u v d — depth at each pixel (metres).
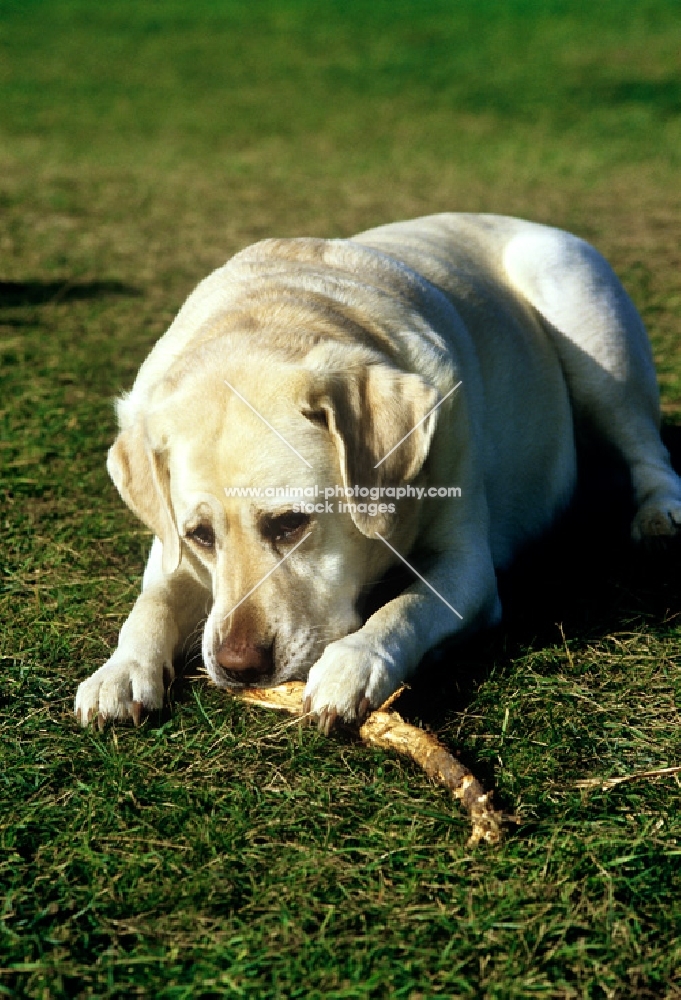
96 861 1.31
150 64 9.03
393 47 9.29
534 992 1.19
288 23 10.55
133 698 1.47
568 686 1.50
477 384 1.70
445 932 1.24
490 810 1.32
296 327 1.56
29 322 2.90
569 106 7.05
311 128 6.73
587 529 1.88
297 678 1.48
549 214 4.29
